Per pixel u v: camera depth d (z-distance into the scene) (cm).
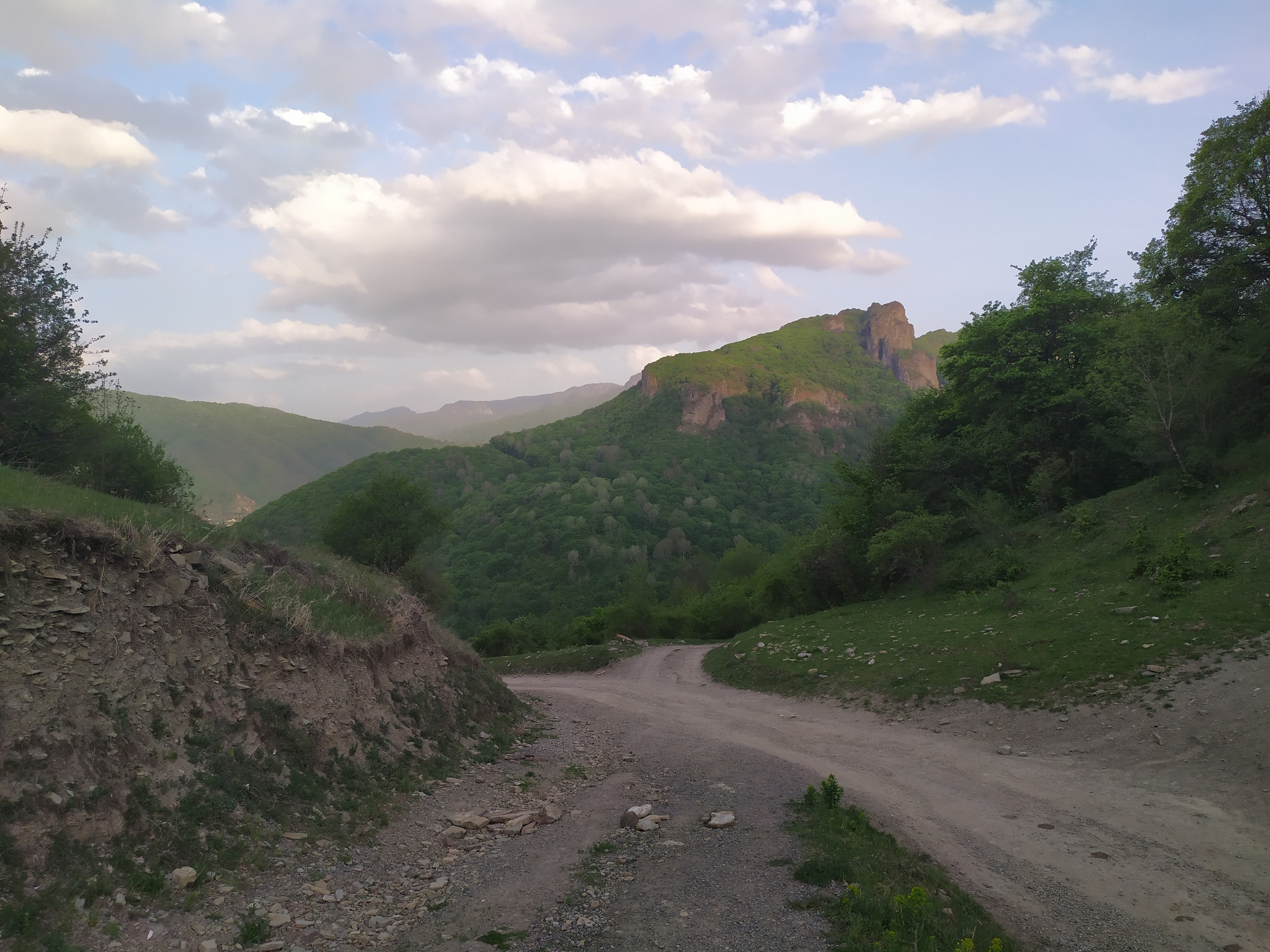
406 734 1420
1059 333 3847
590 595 10688
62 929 622
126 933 657
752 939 709
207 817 858
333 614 1537
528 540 12700
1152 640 1748
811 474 16350
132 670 926
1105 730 1502
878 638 2683
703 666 3588
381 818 1083
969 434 4034
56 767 751
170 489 2686
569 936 731
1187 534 2309
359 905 827
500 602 10725
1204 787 1193
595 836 1091
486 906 816
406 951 709
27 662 805
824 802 1182
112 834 748
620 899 823
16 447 2123
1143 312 2939
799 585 4291
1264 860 952
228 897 763
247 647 1169
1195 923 828
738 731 2061
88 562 978
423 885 906
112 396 2544
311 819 987
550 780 1520
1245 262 3064
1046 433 3628
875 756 1631
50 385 2259
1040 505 3350
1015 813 1212
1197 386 2697
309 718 1175
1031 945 793
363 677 1413
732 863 924
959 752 1596
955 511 3800
